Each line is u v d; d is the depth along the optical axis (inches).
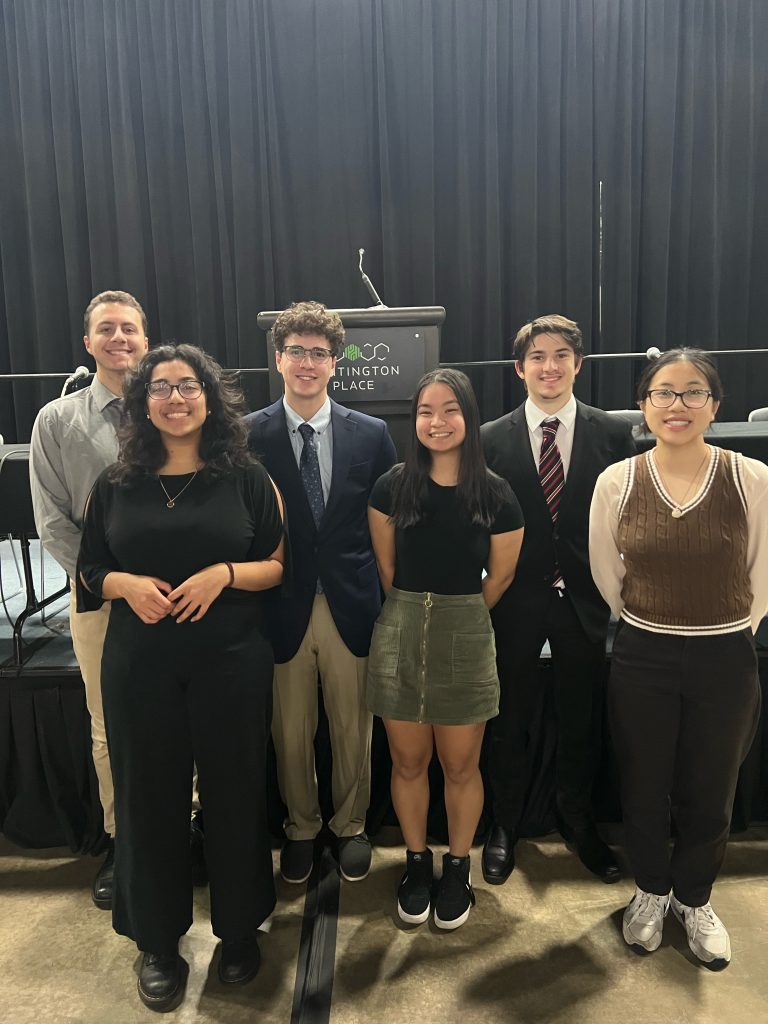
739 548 53.7
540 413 66.6
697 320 175.8
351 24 163.2
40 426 64.3
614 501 58.2
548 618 66.6
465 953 61.1
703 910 60.4
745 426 80.2
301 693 67.9
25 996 58.1
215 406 54.4
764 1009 54.9
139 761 53.2
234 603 54.3
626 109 165.9
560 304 176.7
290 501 64.2
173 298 175.8
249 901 57.1
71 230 171.2
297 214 172.1
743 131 169.6
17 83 167.5
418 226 170.1
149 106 167.0
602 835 77.6
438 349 81.6
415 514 58.1
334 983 58.1
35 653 80.1
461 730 60.7
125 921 56.9
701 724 56.1
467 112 167.3
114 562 56.2
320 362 62.7
